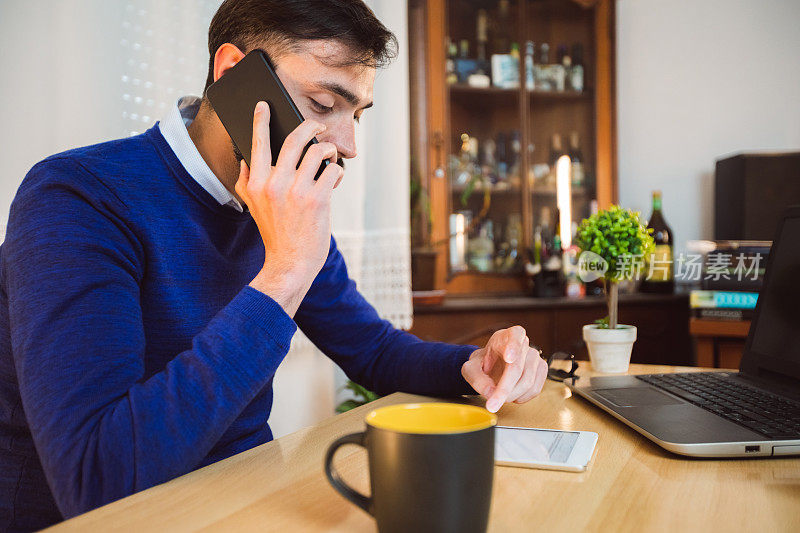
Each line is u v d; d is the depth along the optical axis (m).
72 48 1.92
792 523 0.50
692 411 0.80
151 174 0.87
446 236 2.48
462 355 0.97
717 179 2.74
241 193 0.78
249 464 0.67
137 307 0.76
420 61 2.45
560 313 2.39
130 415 0.63
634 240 1.22
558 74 2.64
